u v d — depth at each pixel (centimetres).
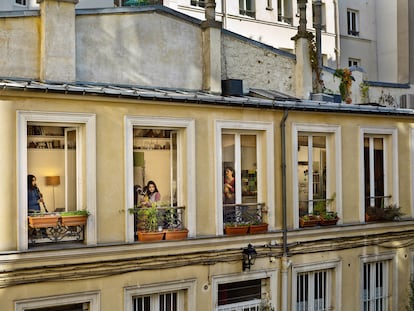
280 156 1434
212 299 1329
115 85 1330
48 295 1137
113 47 1335
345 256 1556
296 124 1463
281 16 2697
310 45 1692
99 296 1189
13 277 1101
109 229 1206
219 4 2480
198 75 1464
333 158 1543
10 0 2016
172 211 1299
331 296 1543
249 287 1406
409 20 2795
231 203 1391
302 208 1502
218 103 1320
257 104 1368
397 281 1675
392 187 1672
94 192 1187
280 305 1423
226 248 1347
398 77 2823
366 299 1622
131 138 1234
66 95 1149
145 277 1245
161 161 1321
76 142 1209
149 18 1387
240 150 1409
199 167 1320
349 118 1568
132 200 1233
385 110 1612
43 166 1180
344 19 2967
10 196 1105
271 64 1638
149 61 1386
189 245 1291
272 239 1415
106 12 1324
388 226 1639
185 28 1443
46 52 1220
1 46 1202
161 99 1245
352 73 1895
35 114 1130
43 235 1160
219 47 1472
